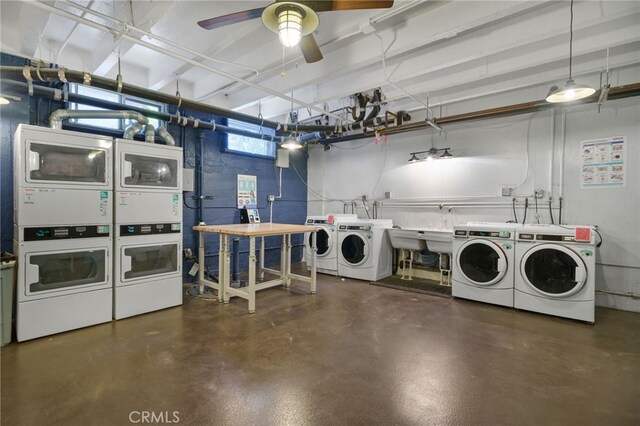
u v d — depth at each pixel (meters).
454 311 3.60
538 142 4.25
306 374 2.23
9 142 3.12
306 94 4.57
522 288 3.60
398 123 4.78
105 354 2.50
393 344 2.73
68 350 2.56
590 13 2.47
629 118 3.65
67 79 2.89
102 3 2.53
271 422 1.74
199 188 4.90
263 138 5.45
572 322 3.26
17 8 2.73
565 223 4.05
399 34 2.93
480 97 4.60
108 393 1.98
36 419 1.74
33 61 3.21
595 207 3.86
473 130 4.79
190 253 4.62
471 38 3.04
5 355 2.47
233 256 4.78
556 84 4.00
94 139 3.11
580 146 3.96
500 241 3.75
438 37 2.72
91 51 3.63
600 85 3.71
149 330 3.00
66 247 2.95
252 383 2.11
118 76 3.12
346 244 5.28
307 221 5.88
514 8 2.34
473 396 1.99
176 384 2.09
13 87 3.07
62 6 2.59
